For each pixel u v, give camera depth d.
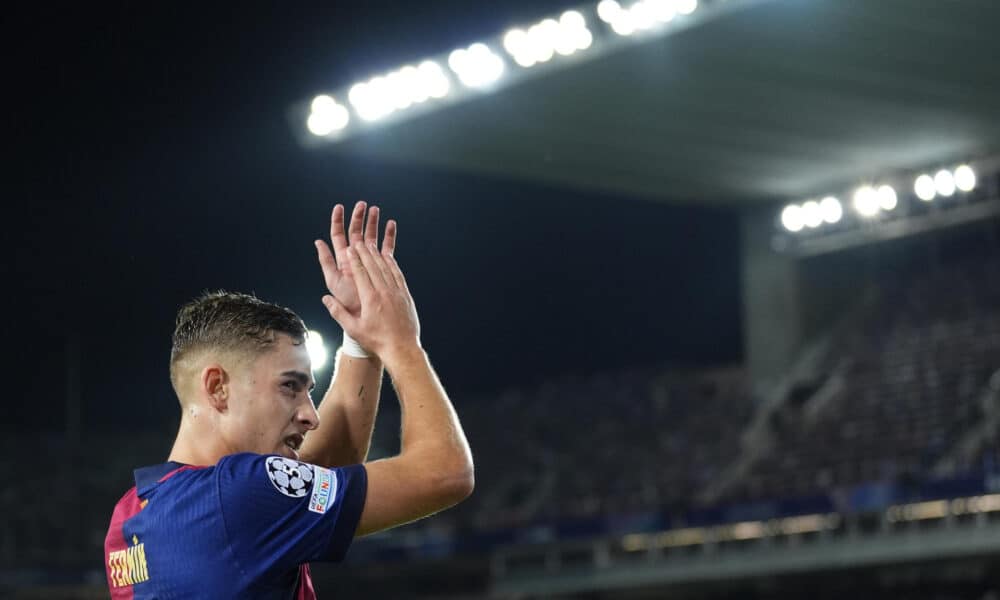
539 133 18.61
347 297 2.60
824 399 21.30
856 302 23.16
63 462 23.78
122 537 2.46
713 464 21.12
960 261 22.69
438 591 22.34
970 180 19.94
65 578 20.50
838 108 17.67
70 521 22.50
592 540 19.95
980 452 18.38
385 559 20.59
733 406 22.48
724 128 18.44
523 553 21.05
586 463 22.62
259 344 2.49
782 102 17.41
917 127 18.55
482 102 17.50
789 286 22.39
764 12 14.63
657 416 23.19
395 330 2.53
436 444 2.44
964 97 17.31
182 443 2.54
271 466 2.38
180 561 2.36
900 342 21.56
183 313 2.57
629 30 15.60
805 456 20.20
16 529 21.86
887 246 23.31
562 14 16.06
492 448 24.27
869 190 20.69
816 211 21.58
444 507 2.46
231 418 2.49
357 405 2.88
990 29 14.90
